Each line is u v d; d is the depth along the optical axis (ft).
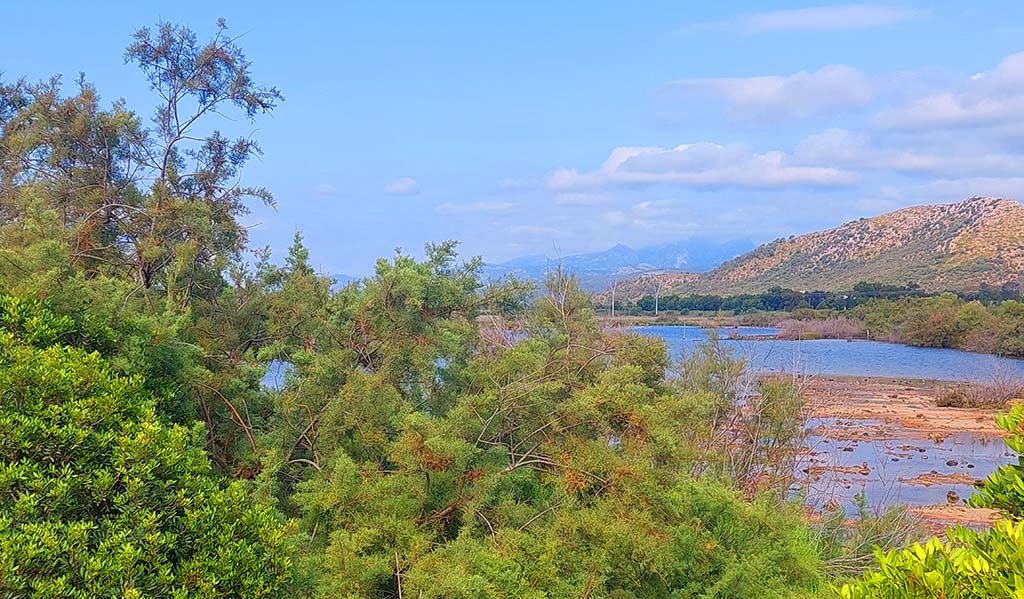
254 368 21.68
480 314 25.63
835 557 29.40
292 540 15.23
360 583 17.10
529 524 19.72
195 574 11.35
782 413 37.78
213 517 12.12
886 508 36.22
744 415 38.27
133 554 10.61
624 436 21.84
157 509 11.70
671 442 21.30
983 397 88.12
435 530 19.47
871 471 55.52
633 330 36.19
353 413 20.75
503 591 16.98
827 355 136.05
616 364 27.40
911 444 67.00
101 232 24.16
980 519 43.80
